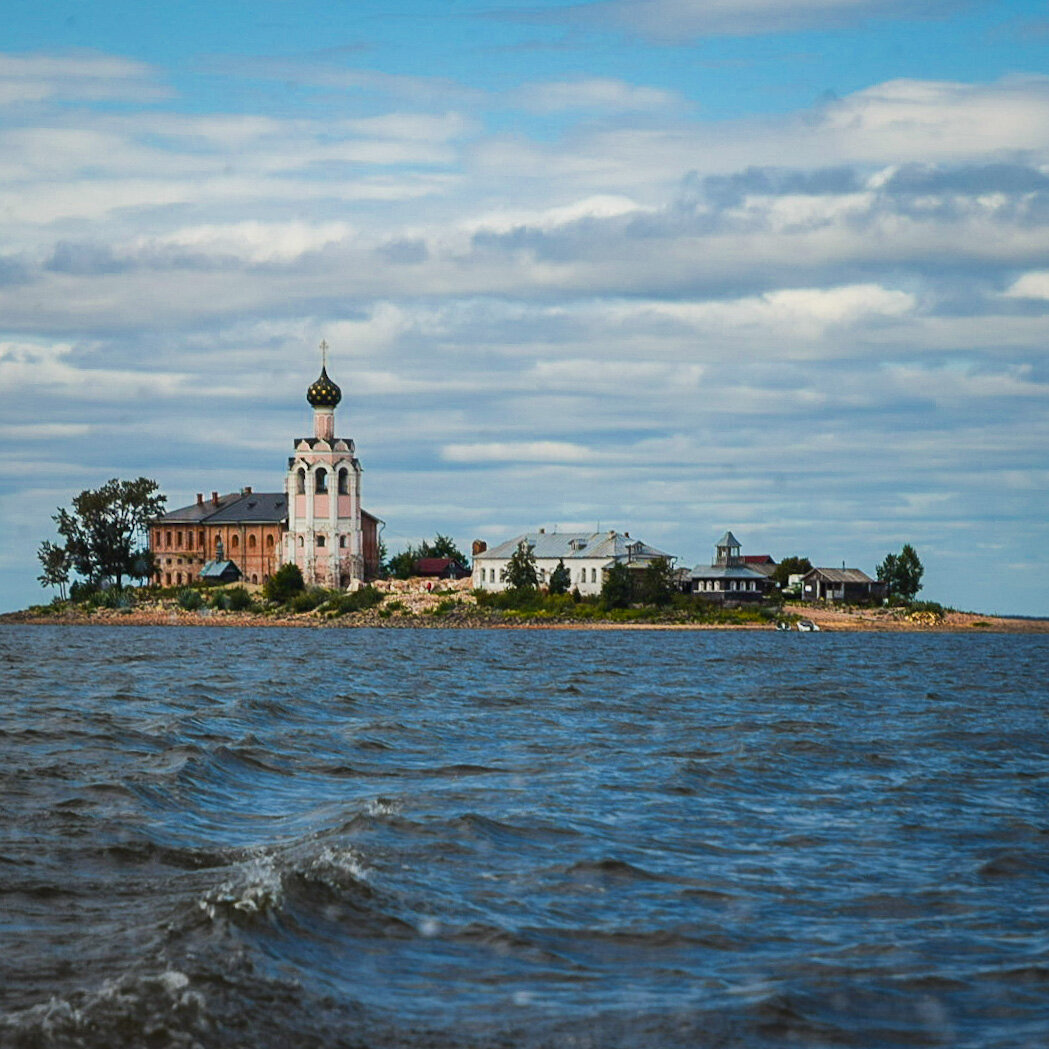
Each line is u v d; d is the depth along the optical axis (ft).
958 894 176.04
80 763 268.82
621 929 155.94
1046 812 236.22
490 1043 120.37
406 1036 121.39
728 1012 128.36
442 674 580.30
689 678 570.46
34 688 471.62
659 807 234.17
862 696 486.38
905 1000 134.00
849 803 243.60
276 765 280.72
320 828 209.56
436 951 145.59
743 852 199.21
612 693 485.97
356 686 500.74
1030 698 487.61
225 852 192.03
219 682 510.99
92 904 162.09
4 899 162.09
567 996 132.57
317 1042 118.83
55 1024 117.39
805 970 142.00
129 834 199.41
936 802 245.45
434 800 231.09
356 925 152.15
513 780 263.70
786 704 449.48
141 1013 120.78
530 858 189.88
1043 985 138.62
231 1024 120.57
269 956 137.90
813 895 174.09
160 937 142.20
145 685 489.67
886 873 187.52
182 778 248.52
